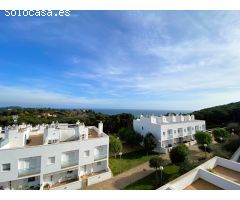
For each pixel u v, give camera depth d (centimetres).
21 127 2856
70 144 2247
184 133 4325
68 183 2189
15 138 2081
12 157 1916
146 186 2225
